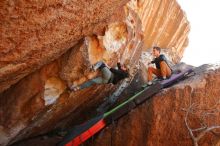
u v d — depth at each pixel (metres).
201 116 6.67
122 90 9.61
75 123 9.45
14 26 3.89
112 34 6.82
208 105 6.82
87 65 6.37
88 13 5.08
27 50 4.65
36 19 4.06
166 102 6.91
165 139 6.67
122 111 7.34
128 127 7.06
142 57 10.98
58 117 7.98
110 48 6.89
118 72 6.93
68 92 6.79
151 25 11.08
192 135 6.05
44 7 3.96
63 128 9.11
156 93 7.23
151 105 6.96
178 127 6.68
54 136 8.71
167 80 7.61
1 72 4.79
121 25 6.99
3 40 4.02
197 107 6.76
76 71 6.40
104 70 6.75
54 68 6.26
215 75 7.13
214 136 6.57
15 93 6.18
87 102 8.61
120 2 5.85
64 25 4.79
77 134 7.33
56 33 4.83
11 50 4.36
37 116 6.75
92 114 9.53
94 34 6.27
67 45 5.77
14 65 4.84
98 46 6.51
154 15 10.79
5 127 6.26
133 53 8.66
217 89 7.00
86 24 5.48
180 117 6.75
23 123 6.52
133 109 7.26
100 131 7.48
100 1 5.02
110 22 6.48
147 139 6.70
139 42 8.66
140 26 8.38
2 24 3.71
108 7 5.53
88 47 6.21
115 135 7.16
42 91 6.29
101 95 8.83
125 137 7.01
